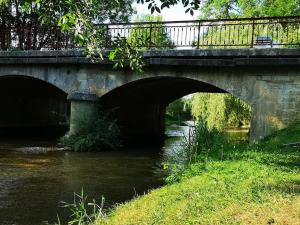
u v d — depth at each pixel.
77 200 9.15
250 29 22.62
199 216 5.47
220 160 10.12
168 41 16.67
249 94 14.79
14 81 22.72
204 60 15.23
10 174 11.95
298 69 14.06
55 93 29.62
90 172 12.65
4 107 25.16
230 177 7.84
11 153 15.97
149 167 13.84
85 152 16.94
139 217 5.88
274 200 5.89
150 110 26.48
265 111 14.49
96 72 17.88
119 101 20.78
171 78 17.14
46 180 11.28
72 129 18.00
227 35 23.36
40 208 8.46
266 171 8.27
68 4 5.43
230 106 26.22
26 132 24.84
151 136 26.20
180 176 9.15
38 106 28.45
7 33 23.56
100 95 17.81
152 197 7.13
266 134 14.39
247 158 10.14
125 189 10.41
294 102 14.09
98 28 5.85
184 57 15.76
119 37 6.07
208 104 26.70
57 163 14.05
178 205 6.14
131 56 6.10
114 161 14.94
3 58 19.12
